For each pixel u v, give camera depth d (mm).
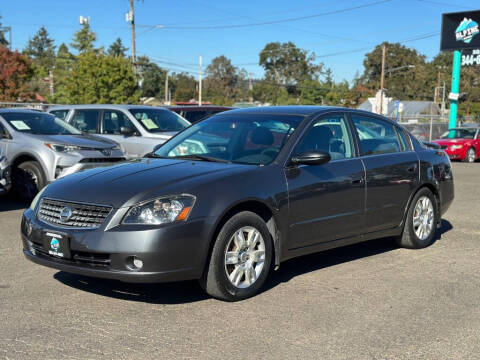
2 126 9781
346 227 5590
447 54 106250
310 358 3609
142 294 4816
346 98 92125
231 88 118312
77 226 4430
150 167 4988
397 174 6160
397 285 5203
